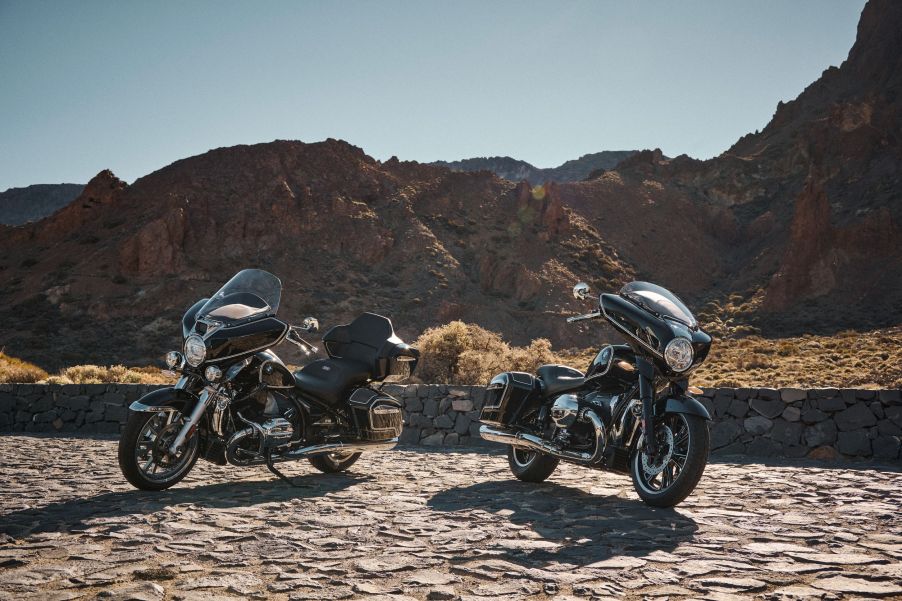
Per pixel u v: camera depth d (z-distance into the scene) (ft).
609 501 22.80
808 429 36.14
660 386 23.61
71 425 47.83
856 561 15.39
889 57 567.18
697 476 21.21
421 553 15.89
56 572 14.16
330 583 13.70
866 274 296.10
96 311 282.77
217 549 16.07
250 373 25.08
